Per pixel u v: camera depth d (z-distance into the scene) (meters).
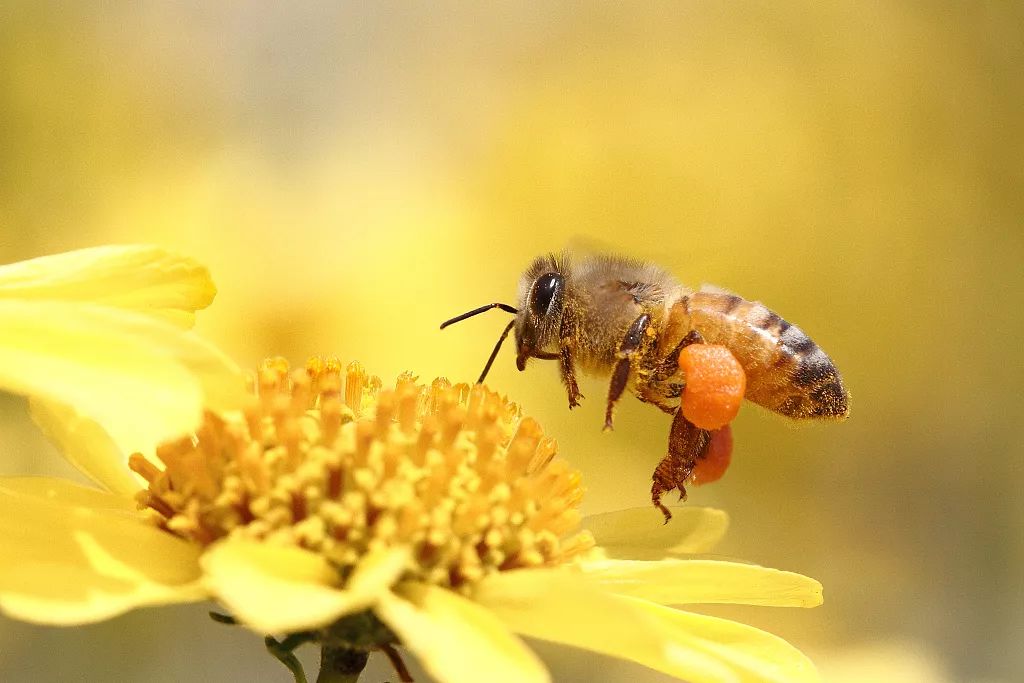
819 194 0.29
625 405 0.24
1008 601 0.27
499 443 0.13
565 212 0.28
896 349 0.29
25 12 0.25
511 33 0.30
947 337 0.29
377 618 0.12
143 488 0.13
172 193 0.26
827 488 0.28
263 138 0.28
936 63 0.29
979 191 0.29
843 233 0.29
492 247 0.27
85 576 0.12
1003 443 0.29
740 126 0.29
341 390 0.13
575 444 0.24
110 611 0.12
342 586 0.12
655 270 0.14
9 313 0.12
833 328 0.29
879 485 0.28
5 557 0.12
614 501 0.24
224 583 0.12
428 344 0.25
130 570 0.12
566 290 0.14
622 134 0.29
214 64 0.28
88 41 0.26
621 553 0.13
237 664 0.20
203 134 0.28
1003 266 0.29
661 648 0.12
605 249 0.14
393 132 0.29
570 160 0.29
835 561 0.27
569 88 0.29
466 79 0.30
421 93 0.30
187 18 0.28
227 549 0.12
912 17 0.29
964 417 0.29
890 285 0.29
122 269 0.12
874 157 0.29
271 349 0.25
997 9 0.28
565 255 0.14
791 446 0.28
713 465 0.13
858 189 0.29
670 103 0.29
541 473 0.13
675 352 0.14
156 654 0.19
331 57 0.30
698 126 0.29
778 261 0.29
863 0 0.29
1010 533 0.28
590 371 0.14
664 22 0.29
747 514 0.27
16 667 0.18
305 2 0.29
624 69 0.29
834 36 0.29
